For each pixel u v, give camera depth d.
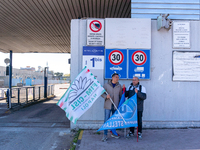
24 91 11.12
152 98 5.50
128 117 4.32
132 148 3.99
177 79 5.52
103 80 5.43
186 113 5.52
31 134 5.20
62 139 4.78
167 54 5.56
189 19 5.88
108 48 5.41
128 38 5.43
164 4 5.90
